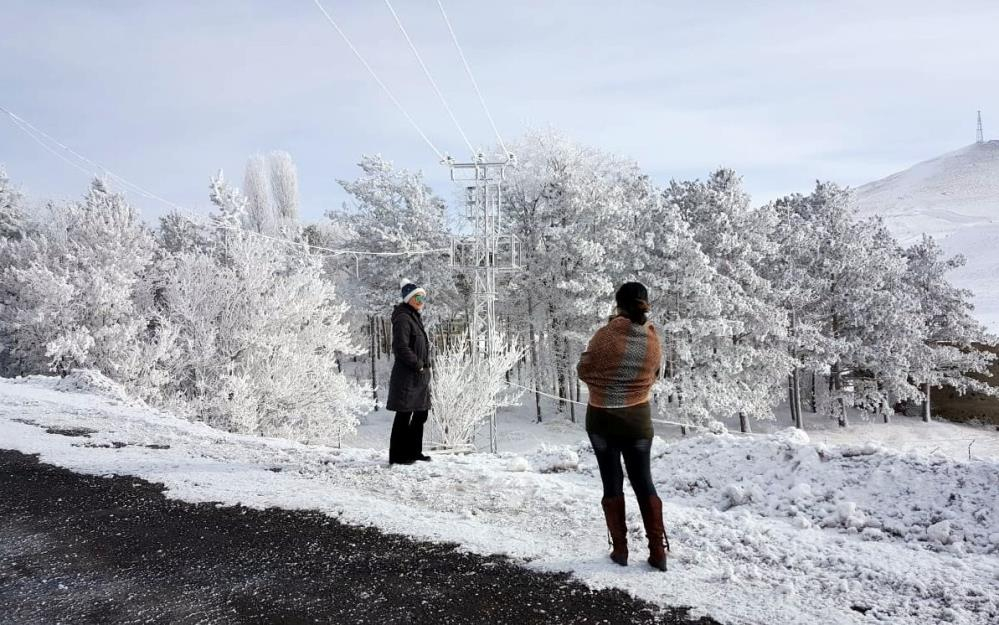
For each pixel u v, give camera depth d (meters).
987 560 3.63
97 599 3.49
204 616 3.25
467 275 38.81
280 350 26.25
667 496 5.37
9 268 30.33
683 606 3.21
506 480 5.82
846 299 38.56
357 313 44.97
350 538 4.41
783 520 4.54
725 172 38.59
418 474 6.24
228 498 5.48
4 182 42.75
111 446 8.20
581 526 4.57
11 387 13.98
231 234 29.03
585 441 7.55
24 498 5.62
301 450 8.51
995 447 33.72
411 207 40.41
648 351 3.74
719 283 34.06
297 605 3.36
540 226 37.00
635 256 34.69
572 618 3.11
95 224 28.69
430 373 6.90
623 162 42.62
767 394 36.06
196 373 26.61
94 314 26.83
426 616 3.18
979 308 62.34
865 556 3.76
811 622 2.97
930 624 2.93
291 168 59.56
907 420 40.66
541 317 37.94
